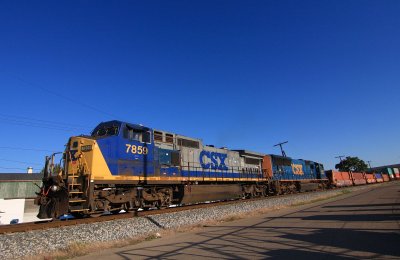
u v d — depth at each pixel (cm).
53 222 1298
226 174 2666
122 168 1681
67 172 1573
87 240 1171
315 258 809
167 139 2105
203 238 1229
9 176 4069
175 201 2109
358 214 1617
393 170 10256
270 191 3409
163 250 1045
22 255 978
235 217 1816
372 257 786
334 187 5503
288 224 1445
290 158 4141
